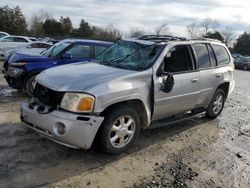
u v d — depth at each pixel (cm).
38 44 1733
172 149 558
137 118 517
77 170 448
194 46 649
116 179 434
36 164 454
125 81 498
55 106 464
